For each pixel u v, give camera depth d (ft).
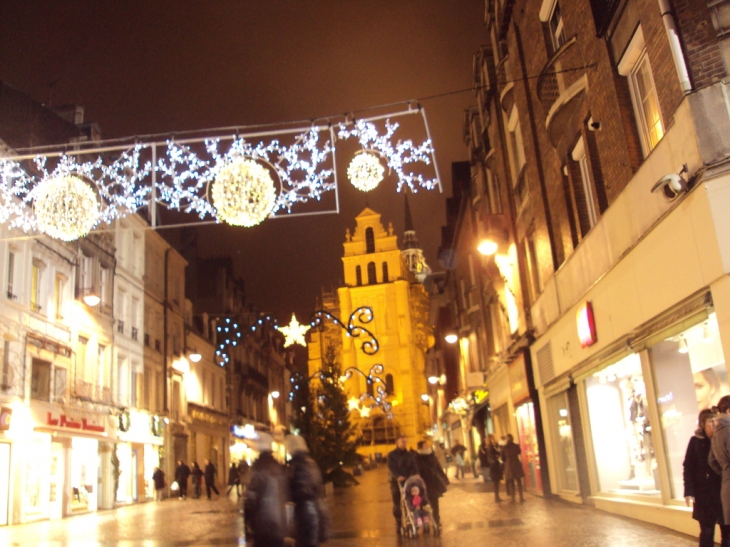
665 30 26.63
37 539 44.80
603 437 41.37
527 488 64.23
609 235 36.24
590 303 40.14
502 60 61.11
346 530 40.09
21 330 68.59
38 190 32.22
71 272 81.97
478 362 99.30
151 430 106.11
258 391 187.73
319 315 63.87
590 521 35.60
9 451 64.64
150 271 114.42
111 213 51.11
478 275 90.58
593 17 35.65
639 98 32.65
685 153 25.95
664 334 29.25
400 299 298.76
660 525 31.22
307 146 35.47
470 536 33.32
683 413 29.07
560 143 44.42
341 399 106.01
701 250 25.12
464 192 95.04
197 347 137.59
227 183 28.22
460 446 101.24
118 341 96.48
